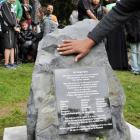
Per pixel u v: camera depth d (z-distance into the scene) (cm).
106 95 171
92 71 172
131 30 398
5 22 403
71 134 166
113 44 416
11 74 377
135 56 402
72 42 171
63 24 623
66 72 170
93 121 168
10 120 262
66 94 168
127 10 164
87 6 404
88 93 170
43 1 632
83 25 178
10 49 409
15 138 183
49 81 169
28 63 448
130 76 391
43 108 166
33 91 168
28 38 446
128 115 276
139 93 326
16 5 423
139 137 181
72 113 167
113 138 169
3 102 298
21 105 293
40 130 165
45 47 173
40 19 452
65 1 635
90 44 170
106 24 167
